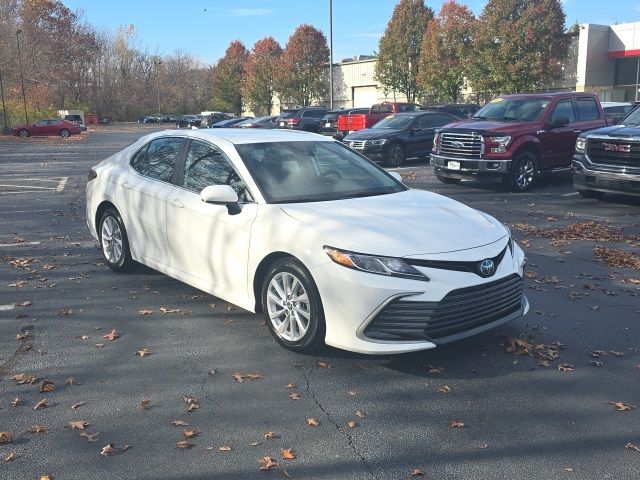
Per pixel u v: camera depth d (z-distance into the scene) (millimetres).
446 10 42844
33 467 3203
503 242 4602
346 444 3436
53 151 28516
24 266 7090
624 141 10273
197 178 5543
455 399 3957
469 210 5078
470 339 4926
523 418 3725
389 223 4465
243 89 69312
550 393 4047
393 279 4039
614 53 42250
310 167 5453
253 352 4668
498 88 39844
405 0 47250
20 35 57281
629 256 7562
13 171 18609
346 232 4293
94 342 4871
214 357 4586
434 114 18625
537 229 9148
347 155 5922
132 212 6191
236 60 78062
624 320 5418
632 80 42469
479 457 3312
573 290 6293
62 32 82438
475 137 12523
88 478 3113
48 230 9227
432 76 43812
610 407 3865
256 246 4711
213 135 5703
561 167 13383
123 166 6586
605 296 6102
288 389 4082
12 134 47156
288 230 4500
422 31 47281
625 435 3535
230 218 4961
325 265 4203
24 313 5539
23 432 3539
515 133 12406
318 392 4043
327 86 58875
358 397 3975
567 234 8812
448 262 4164
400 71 48500
